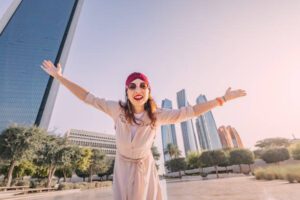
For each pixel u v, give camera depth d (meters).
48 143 28.25
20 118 57.88
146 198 1.54
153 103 1.61
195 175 60.00
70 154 29.42
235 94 1.63
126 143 1.53
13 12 69.44
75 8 74.06
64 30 69.38
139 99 1.54
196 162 56.19
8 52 64.06
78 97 1.70
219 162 49.41
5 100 59.34
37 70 63.38
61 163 28.17
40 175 38.19
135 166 1.54
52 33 68.12
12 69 62.56
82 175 56.22
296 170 15.83
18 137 21.67
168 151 68.44
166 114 1.60
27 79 62.12
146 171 1.56
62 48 66.25
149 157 1.62
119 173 1.57
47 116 58.97
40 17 70.12
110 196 15.85
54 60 64.12
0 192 18.53
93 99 1.66
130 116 1.54
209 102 1.62
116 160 1.64
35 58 64.38
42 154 27.83
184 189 16.84
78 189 26.84
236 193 11.23
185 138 117.44
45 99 60.75
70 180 58.50
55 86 63.09
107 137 98.81
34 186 25.42
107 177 59.47
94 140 94.75
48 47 65.94
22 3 71.19
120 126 1.56
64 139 31.00
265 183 16.34
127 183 1.50
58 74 1.72
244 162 48.31
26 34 67.06
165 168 67.56
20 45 65.44
